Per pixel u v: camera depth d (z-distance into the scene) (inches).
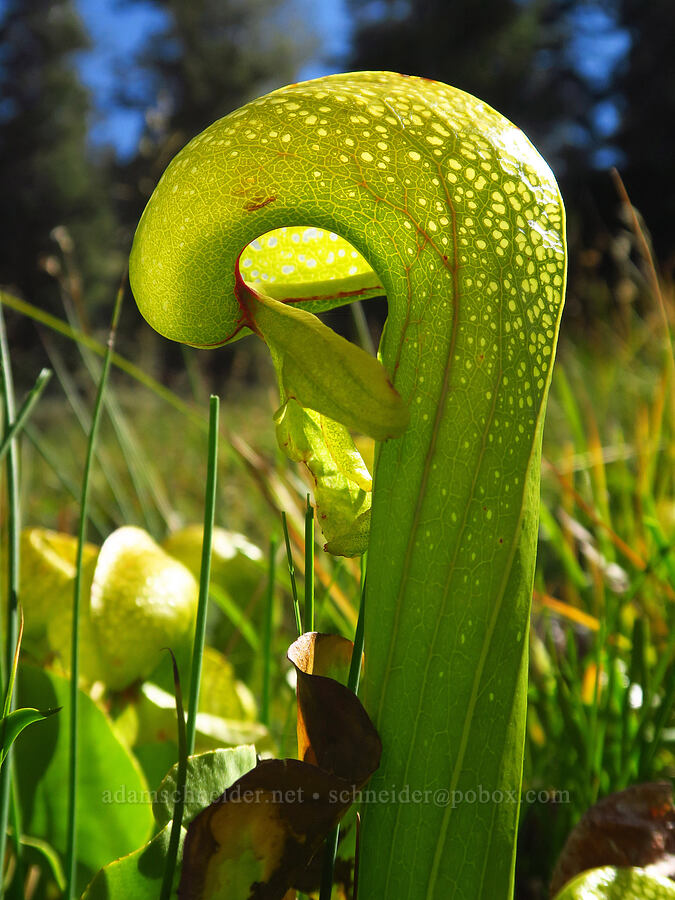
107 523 22.2
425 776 6.4
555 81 276.5
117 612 10.9
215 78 311.7
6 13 339.0
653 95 202.4
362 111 6.3
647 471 19.8
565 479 19.9
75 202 289.1
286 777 6.0
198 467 35.0
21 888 8.4
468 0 281.7
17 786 9.5
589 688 14.2
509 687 6.4
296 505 17.8
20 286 188.9
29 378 81.6
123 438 18.6
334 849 6.8
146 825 9.3
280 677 15.7
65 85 334.3
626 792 8.7
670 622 15.4
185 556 15.1
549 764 13.1
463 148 6.4
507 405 6.3
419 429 6.5
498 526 6.3
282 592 20.2
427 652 6.4
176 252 6.4
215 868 6.1
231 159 6.2
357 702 6.4
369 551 6.6
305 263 7.4
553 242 6.4
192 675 8.3
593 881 7.3
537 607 15.7
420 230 6.3
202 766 7.3
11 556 8.6
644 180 184.5
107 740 9.3
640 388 32.6
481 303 6.3
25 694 9.5
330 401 6.2
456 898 6.4
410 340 6.5
